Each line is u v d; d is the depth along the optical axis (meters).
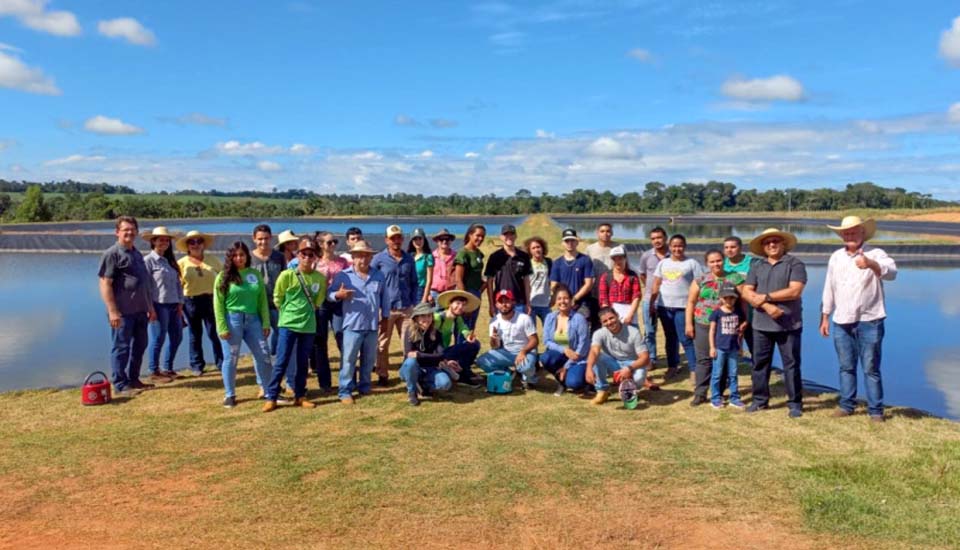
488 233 40.69
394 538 4.37
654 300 9.14
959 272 22.47
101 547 4.26
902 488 5.11
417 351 7.71
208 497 5.00
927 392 8.76
